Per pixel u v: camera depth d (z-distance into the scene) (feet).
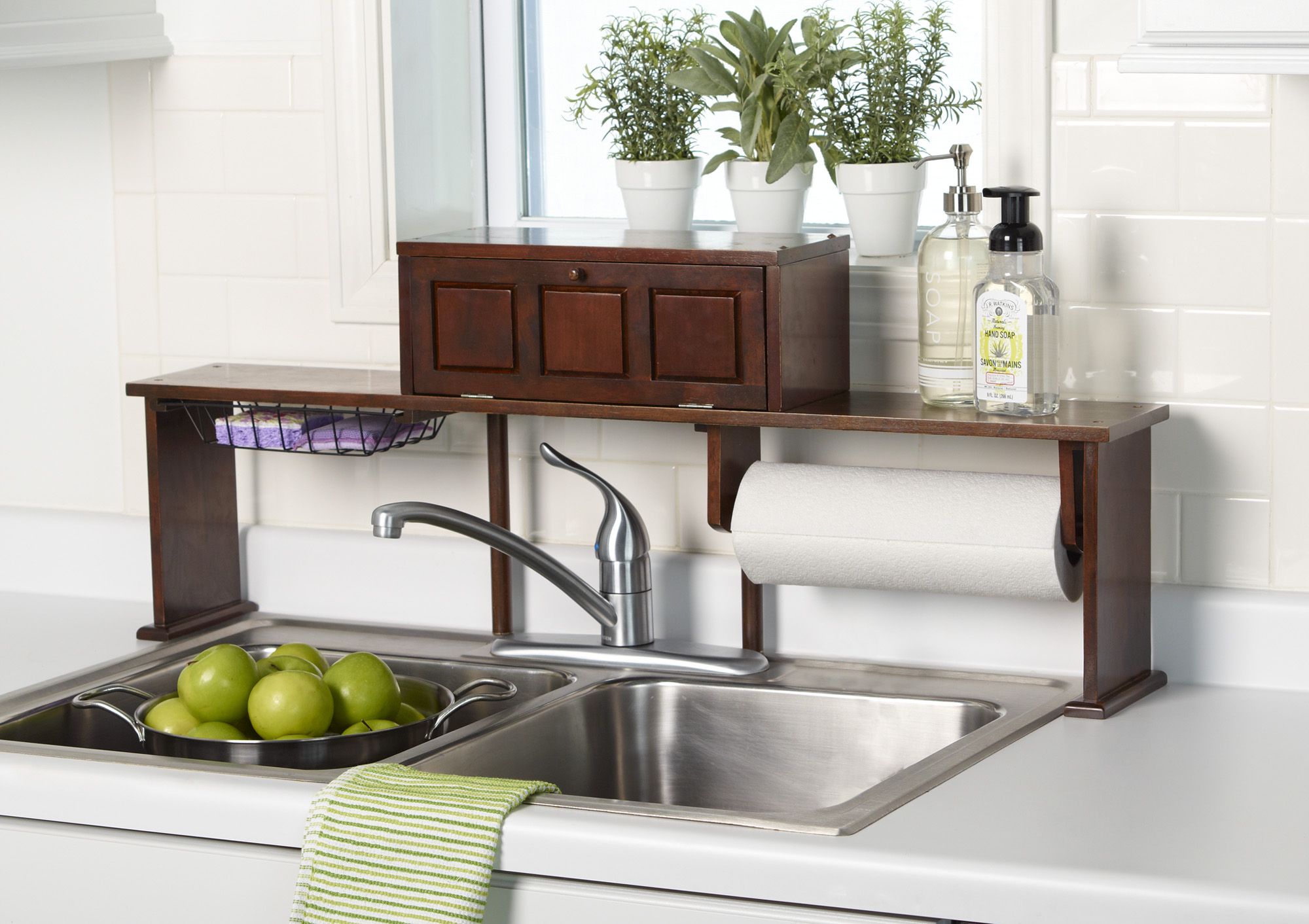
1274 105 5.70
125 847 4.98
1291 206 5.72
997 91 5.98
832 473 5.88
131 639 6.70
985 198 6.06
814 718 5.92
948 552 5.59
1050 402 5.60
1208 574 5.97
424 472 6.98
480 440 6.88
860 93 6.54
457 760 5.30
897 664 6.22
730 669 6.06
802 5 6.75
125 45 6.81
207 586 6.92
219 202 7.13
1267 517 5.88
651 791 6.08
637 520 6.26
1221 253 5.82
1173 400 5.94
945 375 5.73
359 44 6.81
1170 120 5.82
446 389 6.07
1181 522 5.98
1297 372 5.78
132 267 7.30
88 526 7.34
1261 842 4.34
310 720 5.62
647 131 6.72
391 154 6.88
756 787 6.00
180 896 4.93
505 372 5.96
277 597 7.10
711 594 6.45
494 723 5.52
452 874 4.49
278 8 6.96
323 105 6.91
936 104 6.37
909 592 6.20
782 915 4.34
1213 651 5.90
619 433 6.66
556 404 5.90
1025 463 6.09
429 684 6.16
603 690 5.98
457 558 6.82
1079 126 5.94
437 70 7.13
